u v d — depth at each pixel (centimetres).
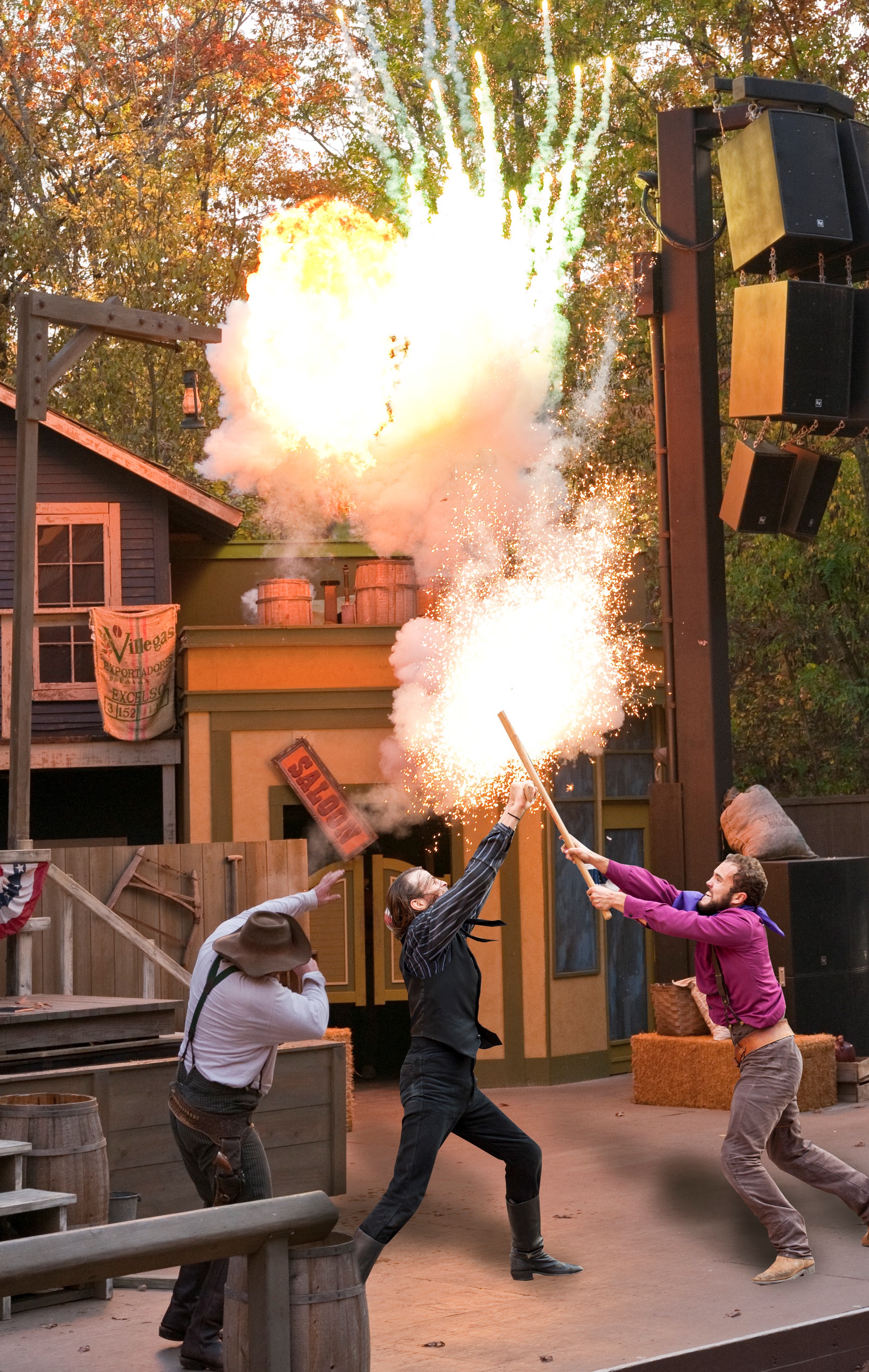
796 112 977
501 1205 741
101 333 896
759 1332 503
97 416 2377
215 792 1225
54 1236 347
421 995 554
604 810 1285
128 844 1550
